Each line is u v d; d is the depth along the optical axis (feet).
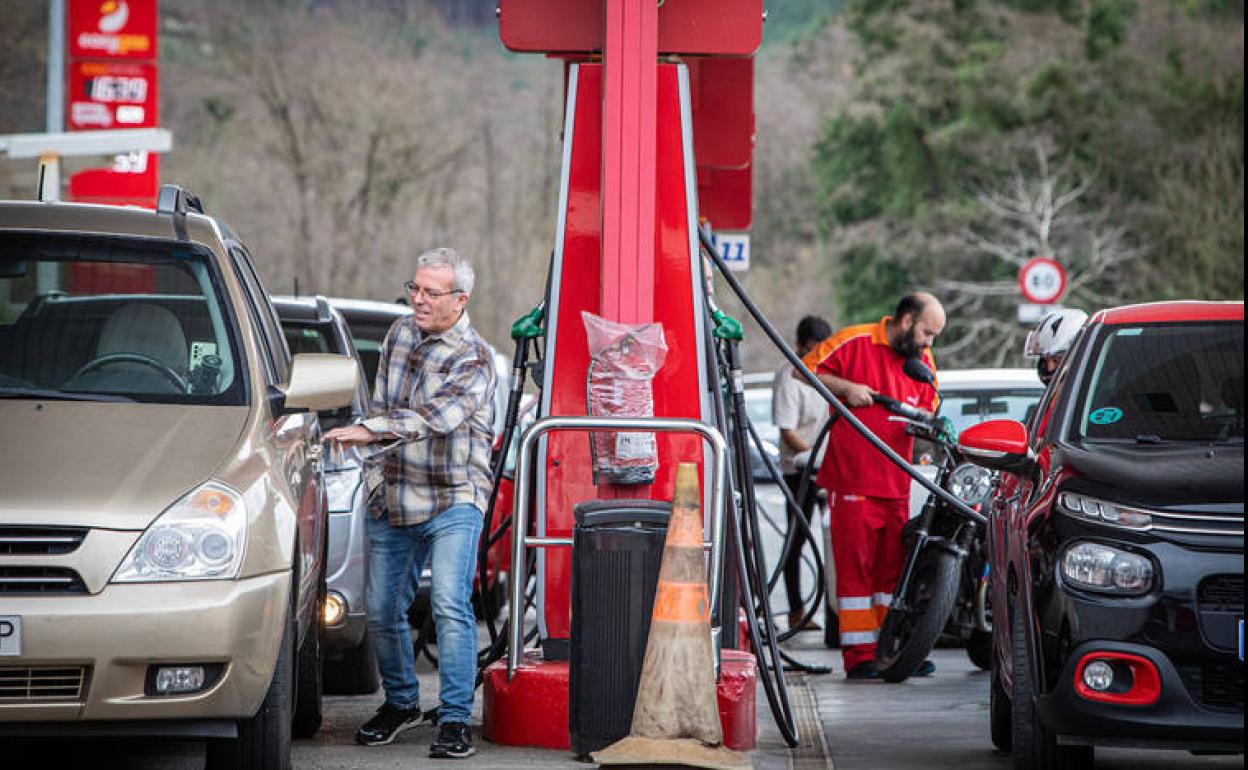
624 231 35.14
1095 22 231.09
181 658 25.52
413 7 277.44
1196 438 30.58
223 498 26.43
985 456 31.24
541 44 37.40
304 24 267.18
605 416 33.40
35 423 27.66
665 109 35.83
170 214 32.27
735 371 36.17
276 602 26.61
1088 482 28.30
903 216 235.61
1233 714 26.58
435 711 35.24
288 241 260.01
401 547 33.76
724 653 35.47
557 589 35.17
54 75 93.81
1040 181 221.66
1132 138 221.87
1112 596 27.07
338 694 42.39
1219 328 32.19
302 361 30.35
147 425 28.09
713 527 31.91
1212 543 26.89
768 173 286.25
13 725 25.53
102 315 30.17
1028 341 40.60
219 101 264.31
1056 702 27.32
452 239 268.00
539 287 272.72
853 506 45.14
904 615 44.04
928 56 237.25
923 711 39.63
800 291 275.59
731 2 37.29
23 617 25.08
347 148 262.47
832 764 32.63
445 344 32.99
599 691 30.50
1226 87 222.89
